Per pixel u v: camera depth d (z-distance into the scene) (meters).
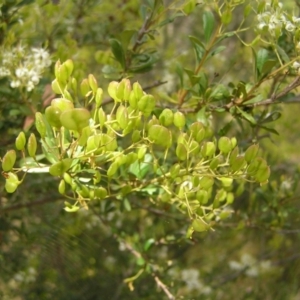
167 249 1.03
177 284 0.89
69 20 0.82
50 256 0.80
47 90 0.71
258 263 1.11
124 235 0.75
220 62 1.08
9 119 0.69
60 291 0.86
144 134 0.54
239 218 0.74
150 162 0.58
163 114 0.54
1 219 0.75
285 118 1.16
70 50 0.72
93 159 0.52
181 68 0.64
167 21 0.64
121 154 0.53
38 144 0.66
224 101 0.63
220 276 1.09
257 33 0.60
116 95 0.52
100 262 0.87
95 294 0.87
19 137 0.52
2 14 0.67
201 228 0.55
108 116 0.53
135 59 0.65
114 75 0.65
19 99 0.66
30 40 0.75
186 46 1.24
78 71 0.68
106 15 0.86
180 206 0.60
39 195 0.78
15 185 0.51
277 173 1.02
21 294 0.86
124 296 0.89
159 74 1.03
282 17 0.59
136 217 0.90
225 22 0.61
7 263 0.82
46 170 0.52
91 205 0.76
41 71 0.64
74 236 0.79
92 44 0.82
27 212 0.79
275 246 1.02
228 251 1.17
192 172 0.55
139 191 0.60
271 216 0.74
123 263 0.91
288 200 0.73
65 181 0.54
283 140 1.15
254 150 0.54
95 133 0.51
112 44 0.64
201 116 0.61
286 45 0.64
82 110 0.48
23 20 0.73
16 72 0.63
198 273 1.03
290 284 1.11
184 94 0.64
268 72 0.60
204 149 0.55
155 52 0.67
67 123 0.48
